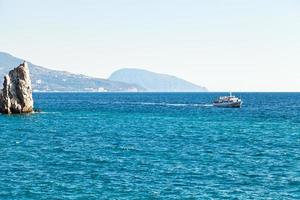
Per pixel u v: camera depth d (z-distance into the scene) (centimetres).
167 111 19000
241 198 4828
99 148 8062
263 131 11150
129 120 14312
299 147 8294
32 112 15862
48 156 7175
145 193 4975
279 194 4984
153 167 6316
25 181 5438
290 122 13800
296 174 5922
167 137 9825
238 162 6738
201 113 17750
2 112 15262
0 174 5788
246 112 18538
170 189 5150
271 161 6831
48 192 4984
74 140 9244
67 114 16675
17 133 10438
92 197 4809
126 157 7112
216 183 5431
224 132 10900
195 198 4819
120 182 5431
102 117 15462
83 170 6088
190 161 6800
